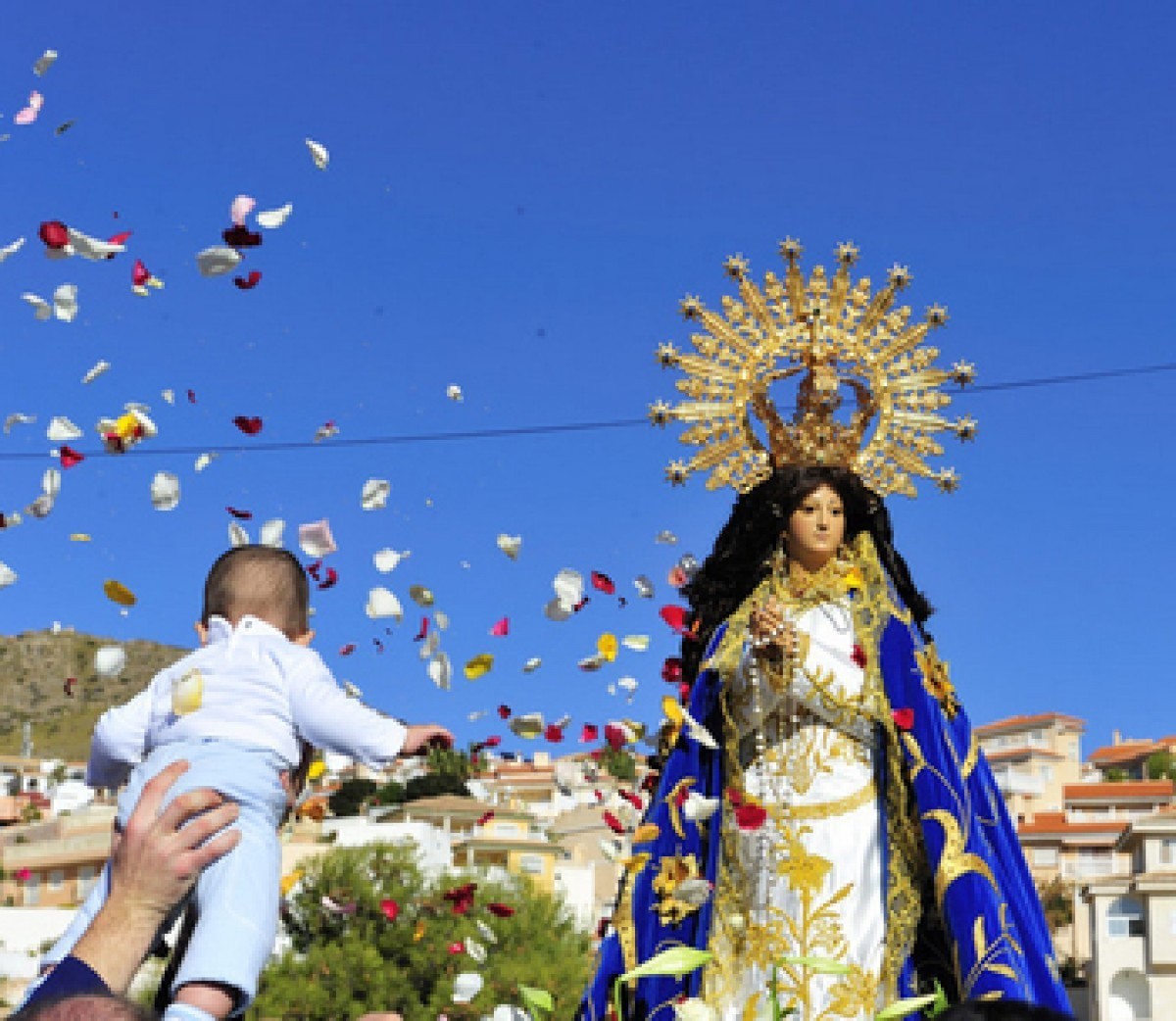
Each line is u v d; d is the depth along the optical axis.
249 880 4.30
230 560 5.19
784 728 6.73
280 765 4.62
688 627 7.16
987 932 5.89
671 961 4.28
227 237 5.21
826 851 6.53
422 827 36.53
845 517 7.10
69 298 5.21
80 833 36.94
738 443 7.48
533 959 26.47
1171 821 46.91
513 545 5.93
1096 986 45.72
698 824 6.70
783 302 7.58
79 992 2.76
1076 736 95.06
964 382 7.50
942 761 6.29
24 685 175.88
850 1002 6.32
